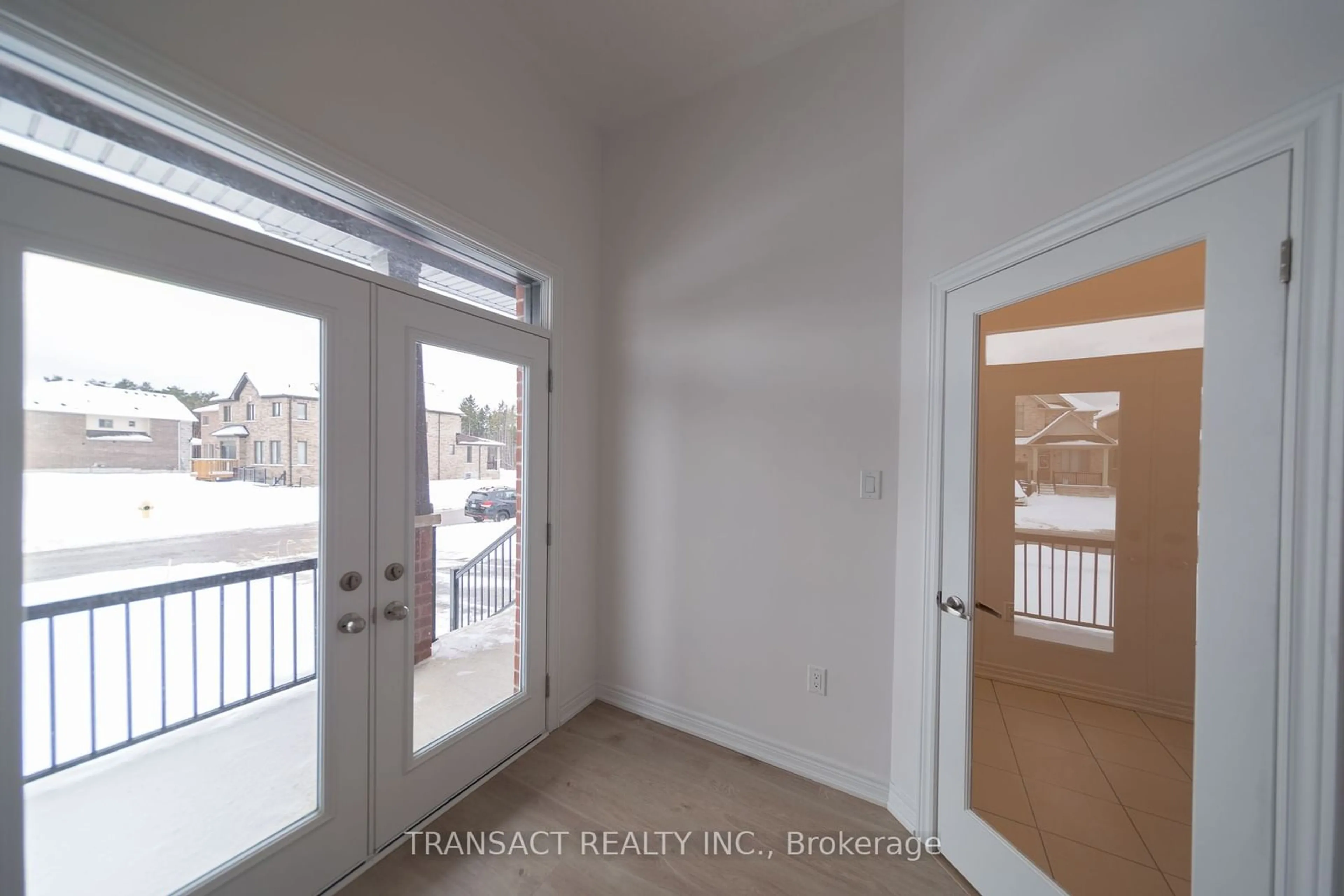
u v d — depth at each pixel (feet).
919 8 5.23
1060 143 3.65
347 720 4.44
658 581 7.25
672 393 7.13
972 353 4.49
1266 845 2.54
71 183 2.95
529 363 6.48
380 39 4.60
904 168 5.47
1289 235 2.46
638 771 6.07
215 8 3.47
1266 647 2.56
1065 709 3.84
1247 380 2.64
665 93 6.95
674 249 7.11
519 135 6.23
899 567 5.48
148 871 3.39
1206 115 2.79
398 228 5.22
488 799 5.52
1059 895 3.68
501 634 6.20
